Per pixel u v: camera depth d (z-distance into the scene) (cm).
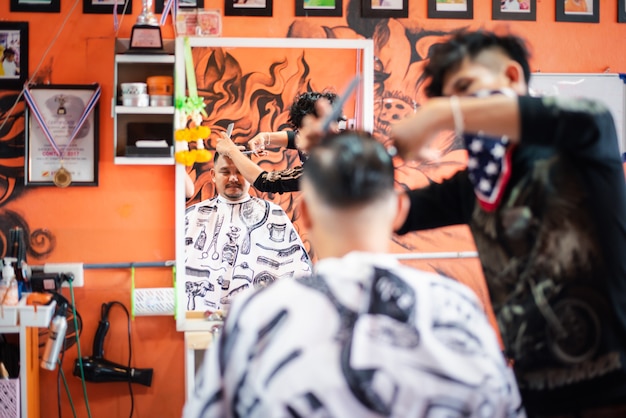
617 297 137
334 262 113
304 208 124
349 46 259
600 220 134
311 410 102
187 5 258
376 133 274
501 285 145
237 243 265
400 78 273
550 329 138
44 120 247
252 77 270
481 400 105
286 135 273
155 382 256
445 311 109
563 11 280
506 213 140
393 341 105
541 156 136
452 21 274
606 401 138
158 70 251
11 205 251
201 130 241
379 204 115
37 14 249
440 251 278
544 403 141
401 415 103
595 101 126
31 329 243
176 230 250
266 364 105
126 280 254
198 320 250
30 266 249
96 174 250
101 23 251
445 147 277
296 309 107
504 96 121
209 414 110
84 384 253
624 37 284
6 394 232
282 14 265
